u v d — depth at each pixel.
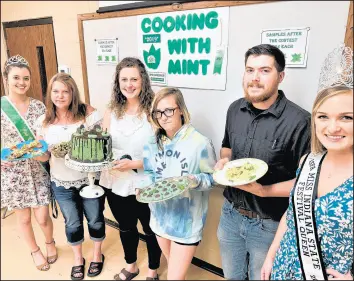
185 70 1.28
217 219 1.39
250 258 1.12
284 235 0.90
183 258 1.10
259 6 1.04
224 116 1.23
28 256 1.28
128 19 1.35
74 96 1.32
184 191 1.02
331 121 0.72
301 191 0.81
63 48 1.41
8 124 1.29
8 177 1.29
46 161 1.38
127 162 1.21
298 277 0.83
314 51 0.97
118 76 1.23
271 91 0.95
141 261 1.34
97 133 1.18
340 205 0.72
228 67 1.17
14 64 1.26
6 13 1.38
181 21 1.22
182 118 1.08
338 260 0.76
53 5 1.35
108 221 1.57
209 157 1.06
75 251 1.32
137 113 1.24
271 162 1.00
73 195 1.37
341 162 0.76
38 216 1.34
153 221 1.16
